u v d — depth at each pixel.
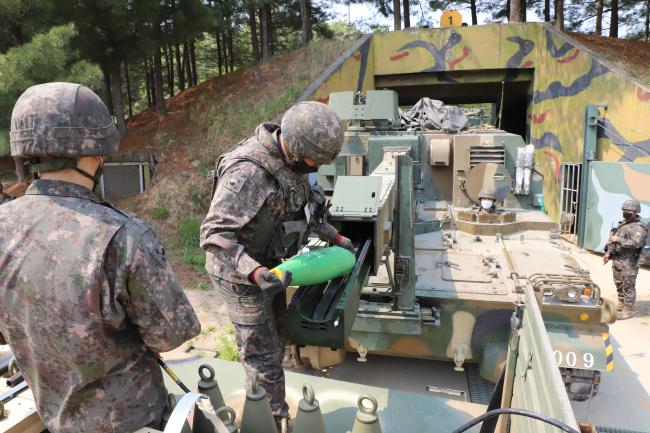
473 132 8.43
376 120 8.55
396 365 5.93
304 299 2.61
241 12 17.84
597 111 11.98
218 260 2.45
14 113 1.72
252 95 15.07
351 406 3.29
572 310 4.21
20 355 1.78
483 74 17.56
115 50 12.20
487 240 6.71
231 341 6.52
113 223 1.67
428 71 17.30
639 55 15.93
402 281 4.82
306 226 2.87
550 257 5.90
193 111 14.88
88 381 1.72
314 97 13.62
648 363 6.42
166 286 1.75
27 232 1.67
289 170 2.49
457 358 5.01
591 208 11.52
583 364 4.09
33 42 8.73
